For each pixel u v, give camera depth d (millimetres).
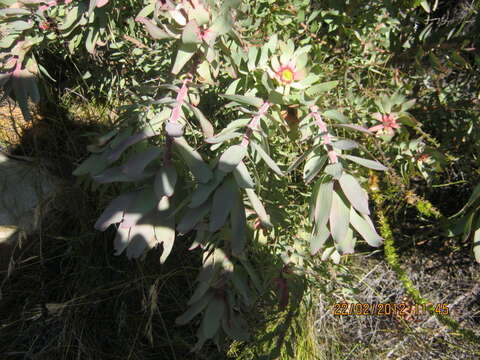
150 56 830
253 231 612
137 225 496
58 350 842
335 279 800
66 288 908
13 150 1019
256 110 637
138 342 854
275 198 723
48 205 926
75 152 1009
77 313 861
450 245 987
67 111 1052
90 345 850
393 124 807
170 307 876
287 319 673
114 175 489
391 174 895
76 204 921
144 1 702
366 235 498
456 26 859
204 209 480
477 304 924
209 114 847
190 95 584
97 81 1021
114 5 738
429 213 910
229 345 835
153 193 504
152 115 634
